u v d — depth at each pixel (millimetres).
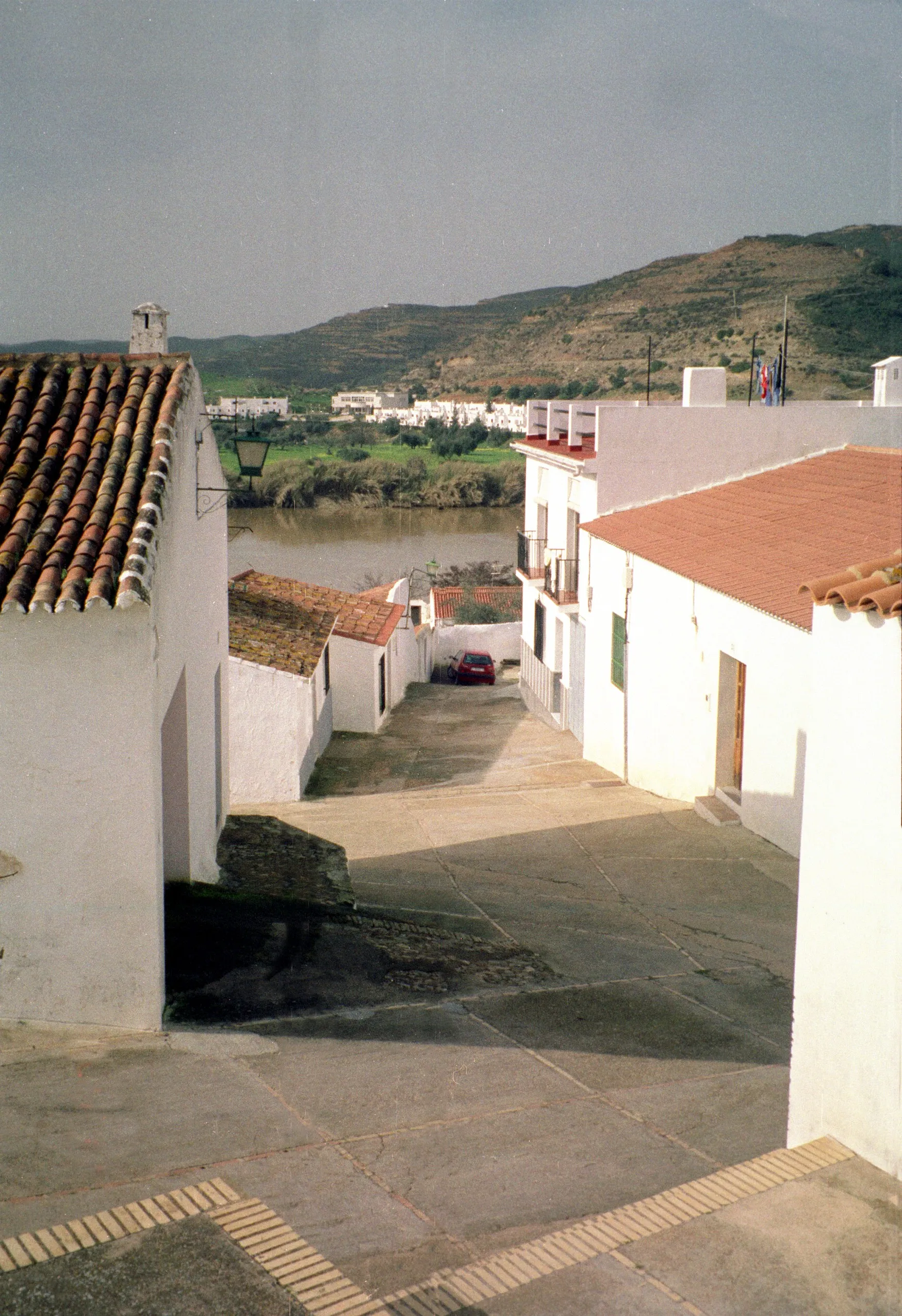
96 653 6859
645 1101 6461
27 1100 6105
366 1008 7953
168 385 9336
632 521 19125
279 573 49312
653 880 12172
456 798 16906
